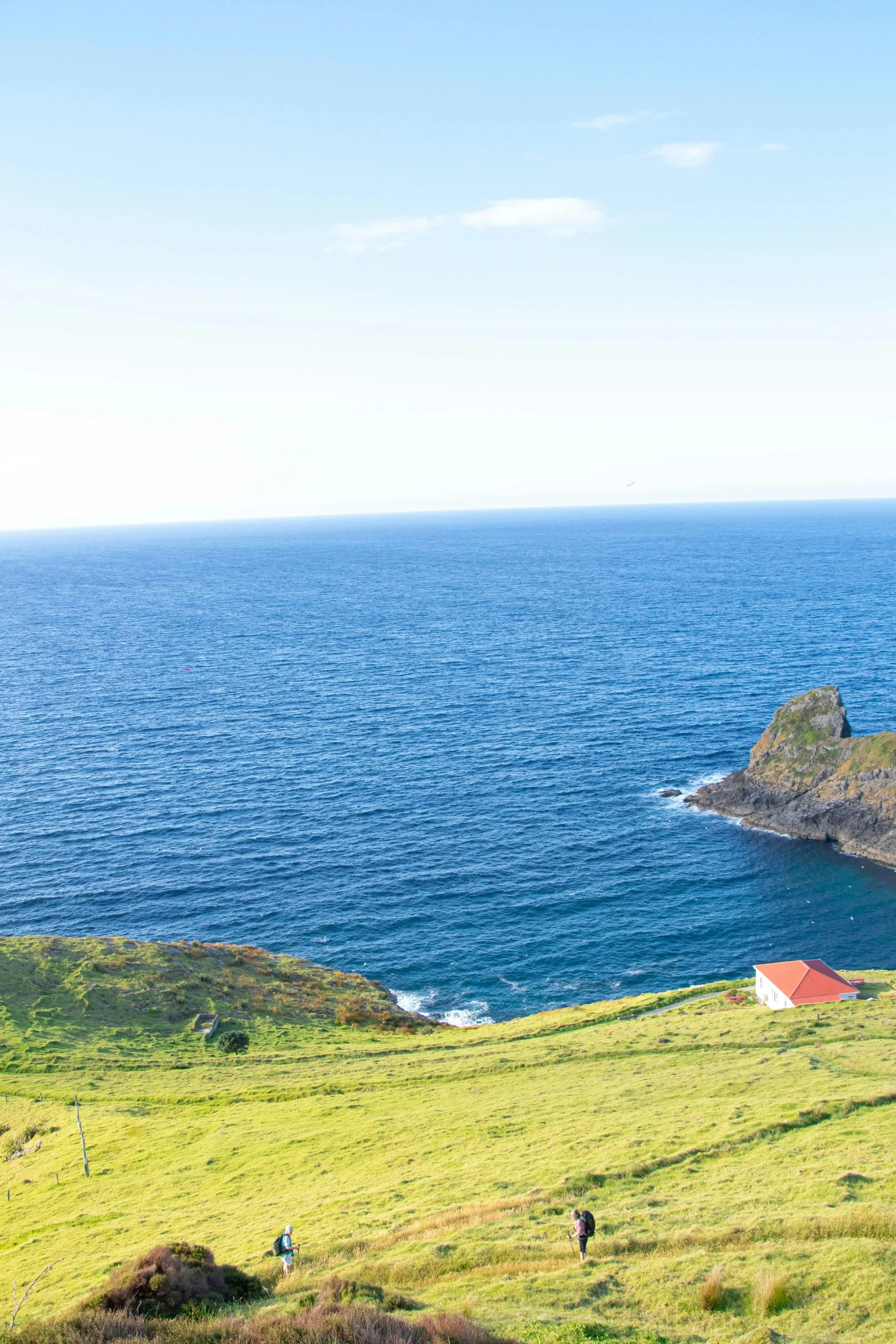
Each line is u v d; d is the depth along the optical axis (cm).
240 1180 4531
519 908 9744
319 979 8412
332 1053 6844
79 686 19275
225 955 8694
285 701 17812
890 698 15938
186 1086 6138
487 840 11344
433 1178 4103
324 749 14775
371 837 11444
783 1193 3316
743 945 8944
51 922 9550
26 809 12350
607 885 10206
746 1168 3675
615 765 13812
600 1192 3644
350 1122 5250
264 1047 7038
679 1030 6600
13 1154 5359
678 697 17088
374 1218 3681
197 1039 7156
